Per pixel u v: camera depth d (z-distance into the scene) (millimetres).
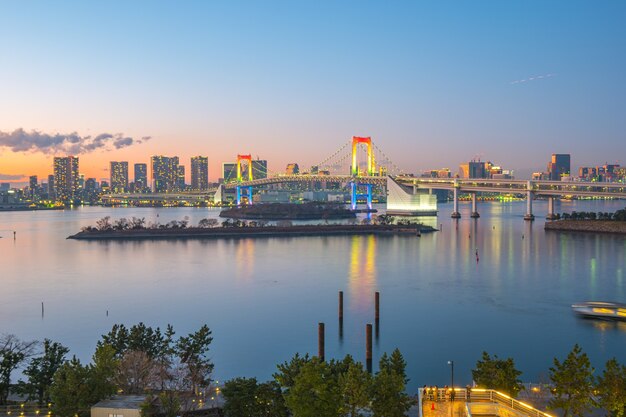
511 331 116688
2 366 74875
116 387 66000
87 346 108625
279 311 137500
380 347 106688
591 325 120812
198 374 73250
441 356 100812
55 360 76562
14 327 123125
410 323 124000
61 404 62688
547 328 118562
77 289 168250
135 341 81250
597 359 97875
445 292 159375
